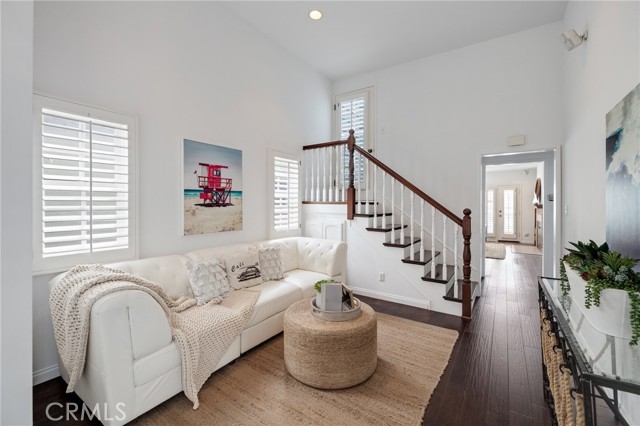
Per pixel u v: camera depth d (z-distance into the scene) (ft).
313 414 5.88
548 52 12.42
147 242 8.81
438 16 11.84
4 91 2.64
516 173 32.32
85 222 7.45
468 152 14.19
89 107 7.46
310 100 16.24
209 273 8.41
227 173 11.21
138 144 8.51
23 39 2.76
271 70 13.55
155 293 6.06
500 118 13.43
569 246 10.97
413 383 6.89
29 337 2.79
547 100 12.44
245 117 12.18
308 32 13.00
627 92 5.65
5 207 2.65
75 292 5.48
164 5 9.27
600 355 3.82
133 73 8.46
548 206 14.02
